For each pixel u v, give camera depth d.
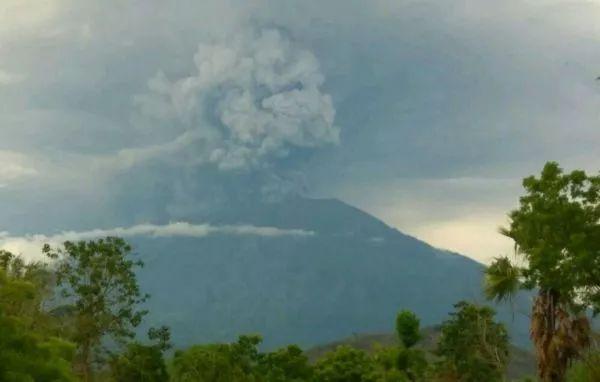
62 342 23.94
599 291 27.59
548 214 27.11
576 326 28.78
